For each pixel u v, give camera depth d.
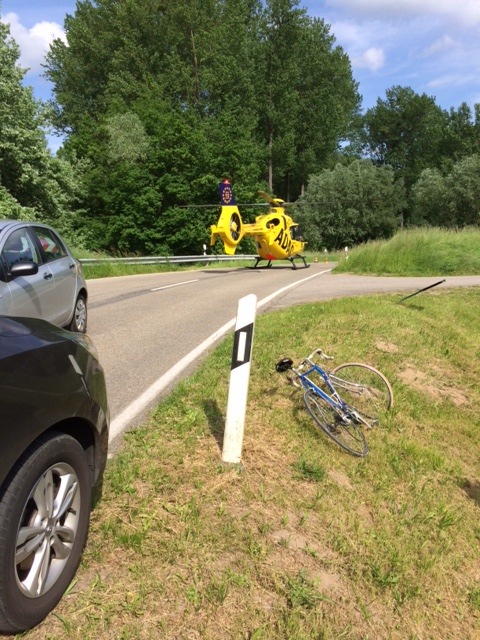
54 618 2.41
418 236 22.28
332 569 3.06
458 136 72.06
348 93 68.56
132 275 20.50
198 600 2.60
